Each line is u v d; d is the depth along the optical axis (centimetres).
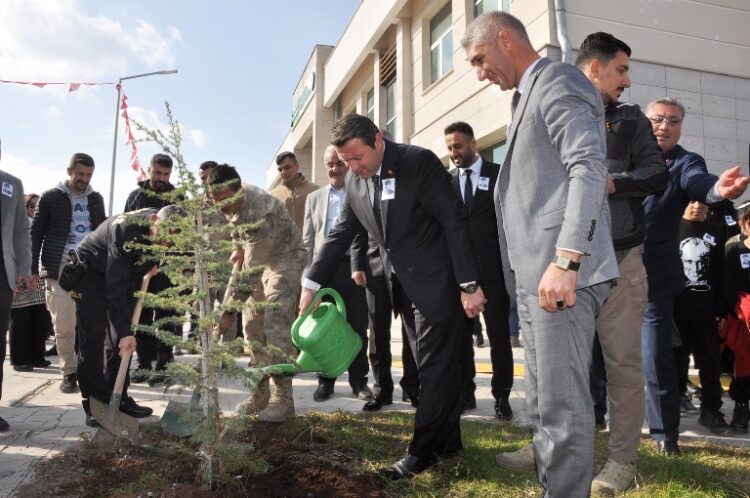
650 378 292
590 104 191
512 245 206
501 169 214
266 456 264
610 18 725
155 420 349
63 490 227
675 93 741
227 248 237
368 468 258
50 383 479
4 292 345
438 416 252
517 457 264
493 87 848
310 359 276
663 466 260
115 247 311
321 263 292
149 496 218
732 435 335
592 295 194
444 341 255
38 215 473
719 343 357
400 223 261
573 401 189
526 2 754
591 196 177
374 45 1353
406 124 1178
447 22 1056
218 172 313
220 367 238
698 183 270
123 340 305
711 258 354
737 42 779
